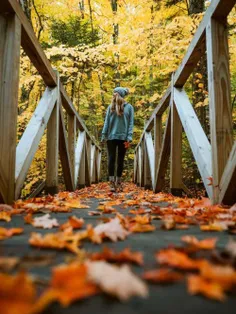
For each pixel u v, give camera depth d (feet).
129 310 1.92
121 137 16.58
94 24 41.34
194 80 19.42
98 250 3.46
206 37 8.10
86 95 43.29
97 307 1.94
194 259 2.93
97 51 28.63
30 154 8.84
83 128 22.15
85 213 6.98
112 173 17.21
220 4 7.26
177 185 12.98
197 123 10.03
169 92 13.10
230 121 7.66
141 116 48.01
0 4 7.03
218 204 7.45
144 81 39.09
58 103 12.74
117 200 10.37
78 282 2.11
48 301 1.86
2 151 7.15
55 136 12.54
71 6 35.22
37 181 28.25
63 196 11.16
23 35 8.44
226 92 7.69
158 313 1.89
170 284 2.33
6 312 1.67
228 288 2.19
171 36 21.91
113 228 4.36
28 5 25.04
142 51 24.04
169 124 13.69
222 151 7.56
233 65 20.85
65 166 15.55
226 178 6.97
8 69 7.27
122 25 30.86
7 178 7.12
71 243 3.70
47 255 3.10
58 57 31.89
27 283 2.00
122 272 2.22
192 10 20.84
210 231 4.70
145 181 21.58
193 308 1.97
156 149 17.13
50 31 35.99
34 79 24.67
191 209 7.30
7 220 5.56
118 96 16.46
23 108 27.73
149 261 2.96
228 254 3.05
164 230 4.79
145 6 25.36
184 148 21.12
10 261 2.72
